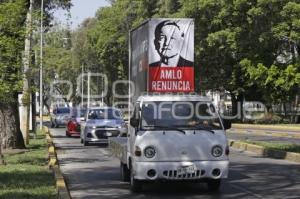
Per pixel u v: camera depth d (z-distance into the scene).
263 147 24.00
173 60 18.94
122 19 71.44
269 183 14.84
